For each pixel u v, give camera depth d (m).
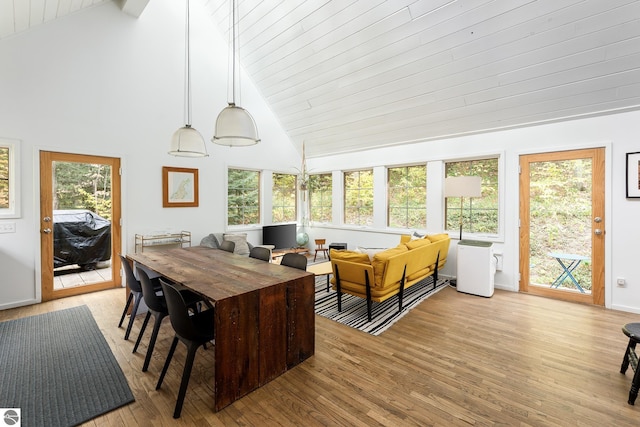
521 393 1.92
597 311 3.30
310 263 5.91
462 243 4.00
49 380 2.04
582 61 2.93
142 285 2.34
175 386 2.00
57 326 2.92
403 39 3.46
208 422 1.67
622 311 3.29
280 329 2.12
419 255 3.54
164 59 4.52
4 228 3.32
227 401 1.80
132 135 4.22
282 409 1.78
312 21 3.85
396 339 2.67
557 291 3.74
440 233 4.62
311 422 1.67
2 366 2.21
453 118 4.16
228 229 5.39
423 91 3.97
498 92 3.56
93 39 3.87
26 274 3.47
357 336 2.74
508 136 4.02
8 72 3.29
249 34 4.64
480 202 4.38
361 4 3.35
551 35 2.84
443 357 2.36
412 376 2.11
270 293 2.05
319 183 6.65
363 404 1.82
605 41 2.72
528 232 3.93
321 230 6.50
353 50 3.88
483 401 1.84
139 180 4.30
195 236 4.94
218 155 5.21
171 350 1.97
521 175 3.95
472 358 2.34
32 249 3.49
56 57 3.59
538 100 3.45
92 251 3.95
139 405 1.81
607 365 2.23
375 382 2.04
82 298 3.73
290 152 6.43
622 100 3.11
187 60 4.76
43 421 1.65
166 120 4.55
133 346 2.54
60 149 3.64
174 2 4.61
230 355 1.81
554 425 1.64
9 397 1.86
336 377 2.10
